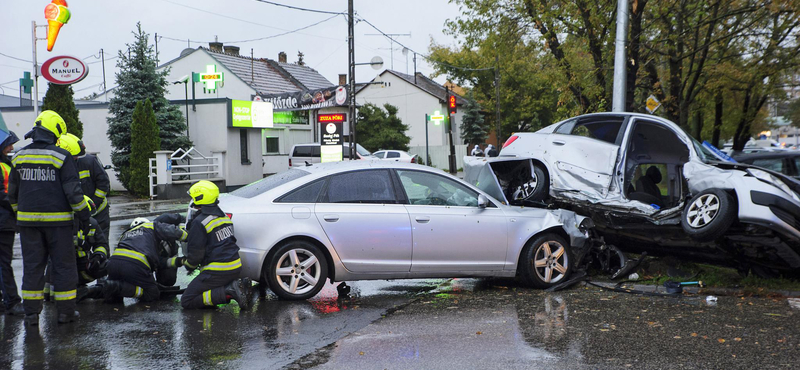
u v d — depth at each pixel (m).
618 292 7.24
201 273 6.36
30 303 5.70
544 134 9.04
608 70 17.17
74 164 5.82
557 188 8.45
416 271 7.06
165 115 26.00
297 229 6.65
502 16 19.59
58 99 21.78
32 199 5.64
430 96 55.41
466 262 7.20
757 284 7.29
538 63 22.56
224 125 27.08
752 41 21.77
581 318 5.98
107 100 43.97
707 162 7.40
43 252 5.78
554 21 17.25
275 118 33.97
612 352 4.89
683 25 18.58
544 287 7.48
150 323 5.84
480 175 8.81
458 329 5.62
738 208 6.68
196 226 6.31
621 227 7.85
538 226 7.45
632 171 8.48
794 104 35.09
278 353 4.91
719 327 5.59
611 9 16.50
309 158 31.89
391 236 6.91
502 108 57.12
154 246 6.81
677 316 6.02
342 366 4.60
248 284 6.46
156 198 23.98
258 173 29.05
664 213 7.41
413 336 5.40
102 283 6.64
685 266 8.18
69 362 4.69
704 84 22.88
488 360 4.72
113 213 18.17
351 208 6.87
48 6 17.48
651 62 18.92
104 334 5.46
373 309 6.45
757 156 14.09
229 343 5.18
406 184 7.18
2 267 6.21
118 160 25.62
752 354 4.80
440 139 55.47
